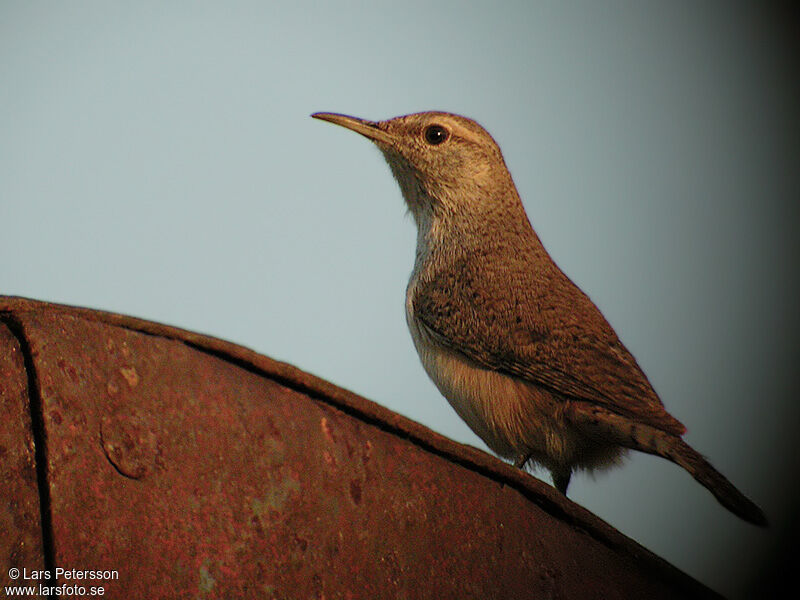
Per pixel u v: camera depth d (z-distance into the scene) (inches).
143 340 41.3
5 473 36.4
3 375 37.6
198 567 38.9
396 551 45.4
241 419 42.6
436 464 48.7
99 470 38.0
